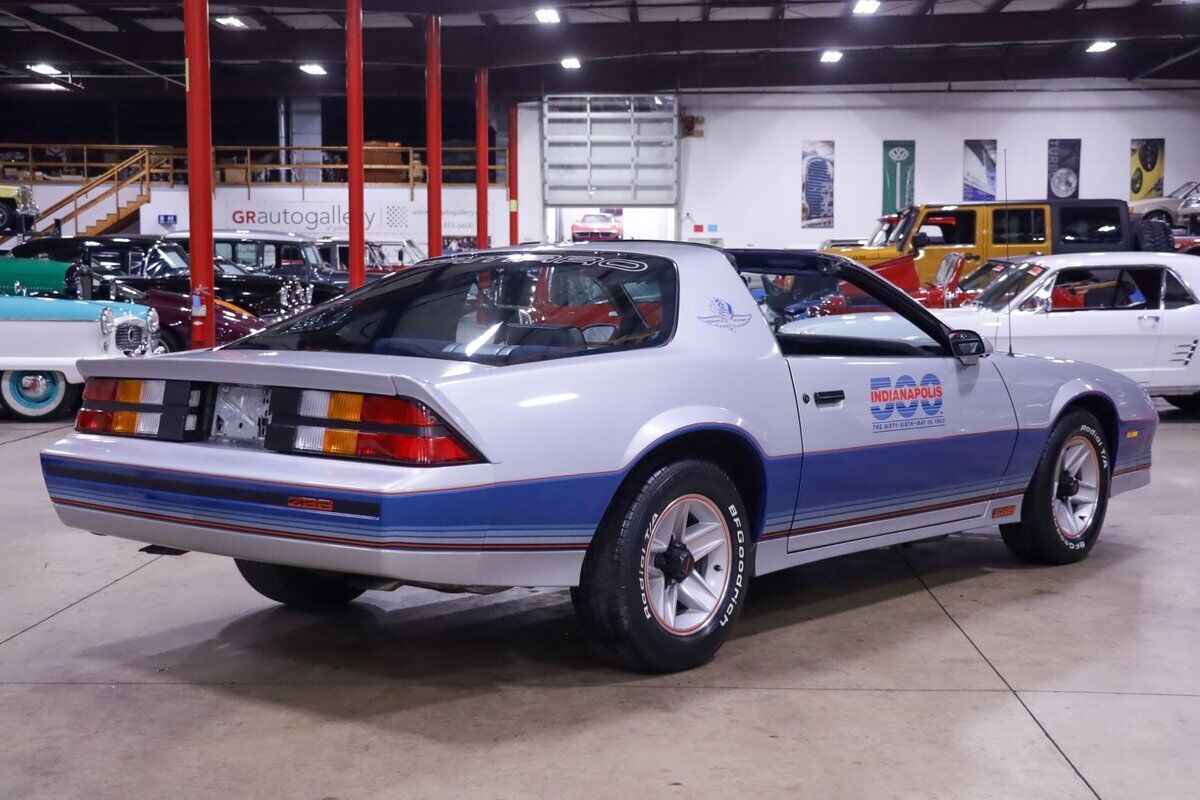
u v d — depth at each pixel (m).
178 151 29.97
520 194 30.61
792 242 30.64
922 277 16.47
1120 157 29.94
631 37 25.34
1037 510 4.82
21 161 31.84
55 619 4.15
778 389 3.76
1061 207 16.33
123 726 3.12
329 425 3.06
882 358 4.19
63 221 28.22
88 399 3.55
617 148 30.16
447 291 3.81
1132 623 4.09
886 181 30.36
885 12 25.64
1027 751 2.93
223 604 4.35
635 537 3.36
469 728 3.10
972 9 25.56
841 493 4.00
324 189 28.88
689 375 3.52
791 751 2.93
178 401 3.34
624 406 3.33
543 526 3.17
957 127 30.12
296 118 33.34
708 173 30.56
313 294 16.48
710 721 3.14
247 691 3.40
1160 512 6.11
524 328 3.50
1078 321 9.66
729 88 30.30
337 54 25.62
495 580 3.14
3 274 11.38
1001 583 4.68
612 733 3.05
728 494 3.62
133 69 29.20
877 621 4.13
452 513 2.99
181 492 3.21
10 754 2.93
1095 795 2.67
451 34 25.62
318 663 3.65
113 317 10.34
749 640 3.90
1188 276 9.91
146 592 4.52
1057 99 29.81
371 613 4.24
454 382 3.03
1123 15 24.30
